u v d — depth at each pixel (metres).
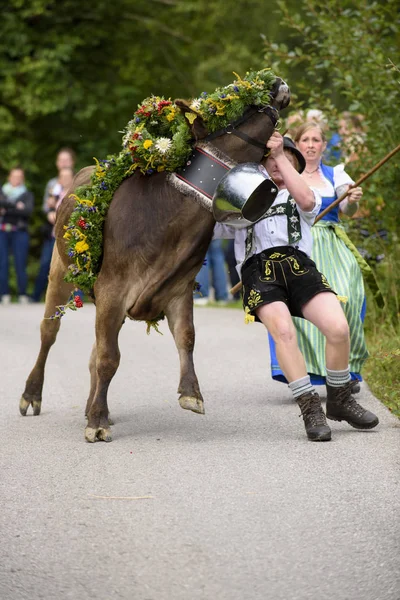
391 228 14.76
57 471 8.05
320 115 14.34
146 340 16.08
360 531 6.52
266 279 9.02
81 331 17.58
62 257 9.95
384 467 7.99
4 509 7.11
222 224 9.09
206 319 19.22
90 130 32.91
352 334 10.67
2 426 9.89
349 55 14.93
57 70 30.83
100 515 6.93
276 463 8.14
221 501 7.17
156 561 6.08
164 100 9.02
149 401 10.99
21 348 15.30
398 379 11.69
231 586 5.71
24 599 5.59
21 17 30.55
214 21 34.53
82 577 5.87
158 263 8.84
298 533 6.50
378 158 14.48
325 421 8.95
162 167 8.81
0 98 30.88
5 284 24.84
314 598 5.54
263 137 8.77
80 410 10.69
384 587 5.66
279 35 34.22
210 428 9.55
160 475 7.86
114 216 8.98
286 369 8.95
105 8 32.88
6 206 24.67
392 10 15.34
